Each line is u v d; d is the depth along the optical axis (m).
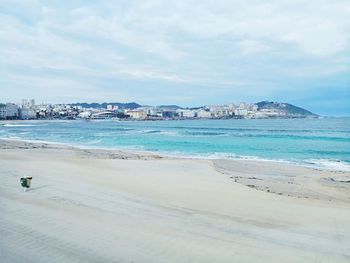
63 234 7.57
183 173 19.03
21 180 11.89
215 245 7.23
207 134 63.28
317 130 75.31
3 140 45.91
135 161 23.73
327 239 7.83
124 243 7.17
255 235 7.98
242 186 14.91
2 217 8.66
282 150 35.66
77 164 20.52
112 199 11.08
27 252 6.58
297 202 11.89
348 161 27.61
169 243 7.25
